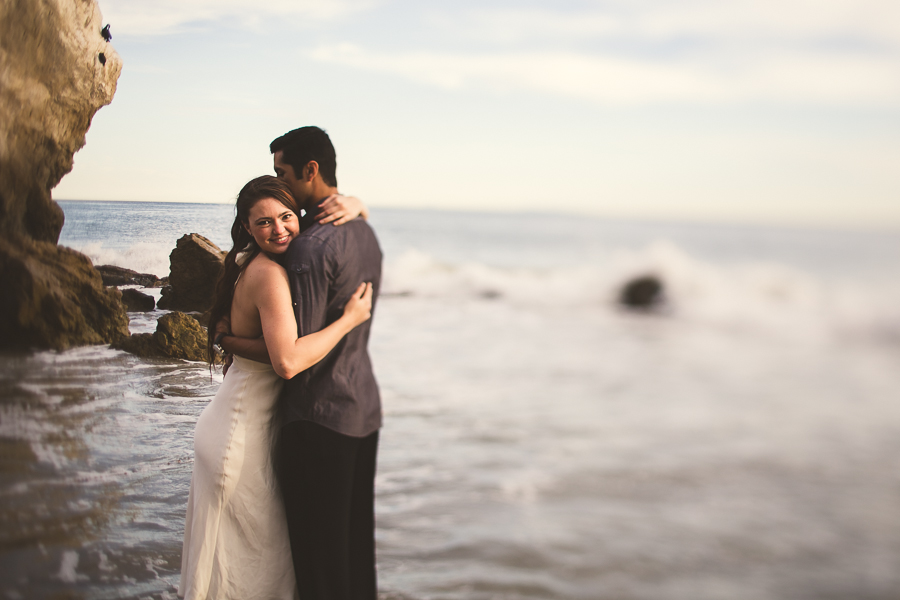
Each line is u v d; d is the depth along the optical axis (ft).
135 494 7.64
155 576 6.63
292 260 6.00
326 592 6.37
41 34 8.86
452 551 14.12
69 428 8.19
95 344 9.04
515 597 13.20
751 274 84.89
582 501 20.92
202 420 6.39
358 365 6.48
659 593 16.80
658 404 41.14
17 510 6.97
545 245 138.41
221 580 6.22
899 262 130.11
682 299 77.46
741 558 21.02
